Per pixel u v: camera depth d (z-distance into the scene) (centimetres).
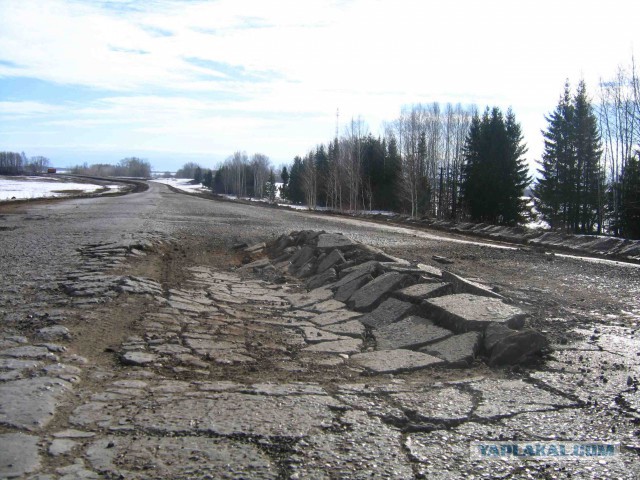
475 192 4575
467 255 1481
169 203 4478
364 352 587
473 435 362
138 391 427
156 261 1218
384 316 701
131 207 3612
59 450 319
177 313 721
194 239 1673
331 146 7088
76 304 704
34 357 488
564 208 4147
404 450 337
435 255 1414
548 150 4306
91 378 455
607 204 3897
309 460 319
